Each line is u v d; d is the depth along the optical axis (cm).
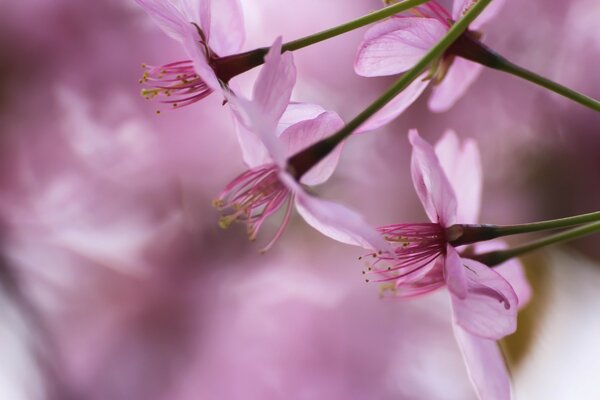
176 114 42
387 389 42
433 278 32
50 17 41
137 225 42
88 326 41
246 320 42
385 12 31
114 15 41
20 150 41
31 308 41
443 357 42
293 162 30
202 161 42
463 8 32
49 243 41
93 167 41
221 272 42
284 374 42
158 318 42
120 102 41
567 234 32
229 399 41
